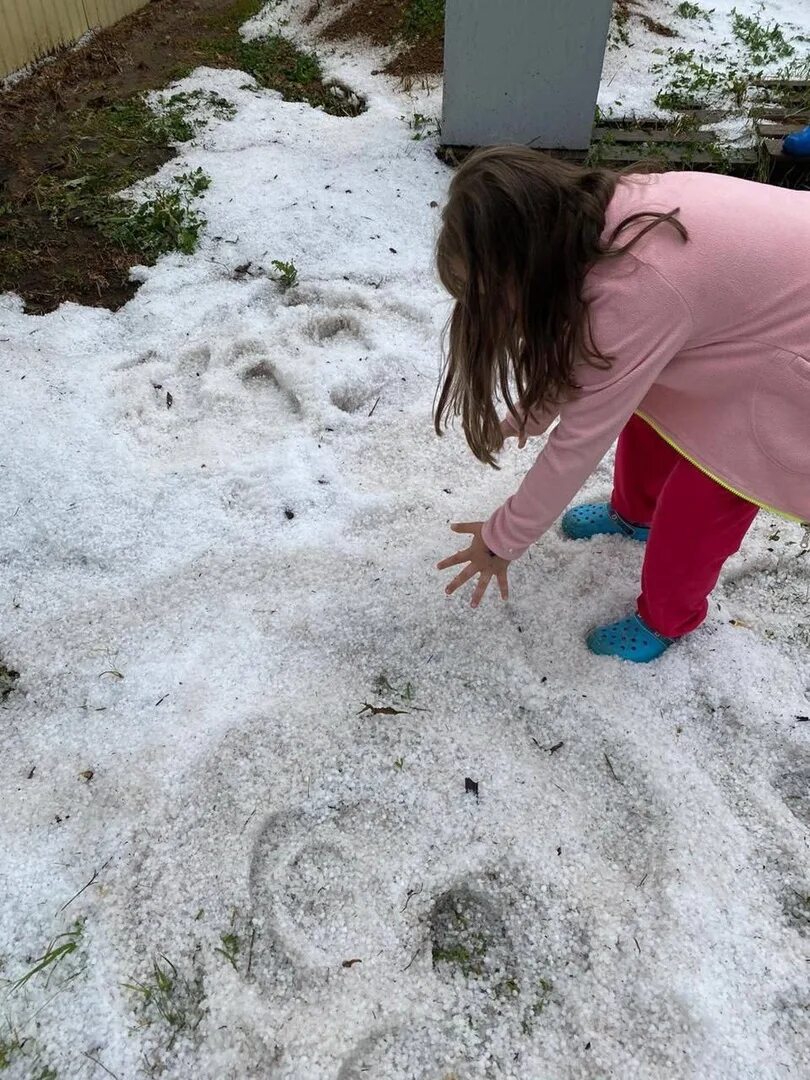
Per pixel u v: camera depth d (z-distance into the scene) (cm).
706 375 153
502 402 281
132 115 423
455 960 165
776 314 144
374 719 198
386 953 163
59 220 349
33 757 190
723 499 171
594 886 173
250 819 180
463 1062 152
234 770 188
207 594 224
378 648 213
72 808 181
